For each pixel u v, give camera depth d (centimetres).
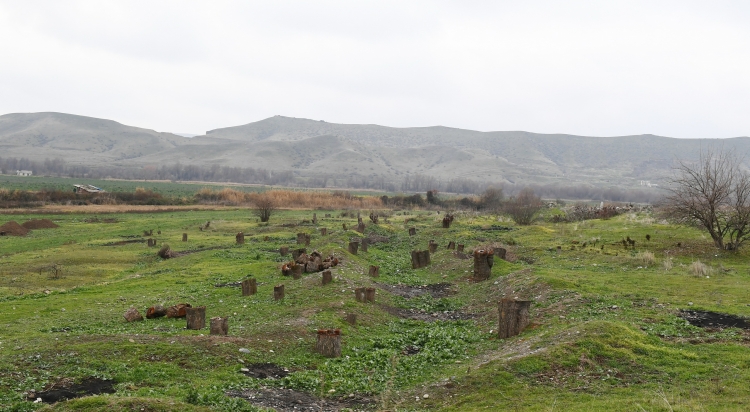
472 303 2412
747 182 3331
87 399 1088
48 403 1187
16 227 5366
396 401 1307
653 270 2791
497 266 2934
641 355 1410
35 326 2034
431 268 3250
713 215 3306
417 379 1484
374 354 1694
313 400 1329
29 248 4488
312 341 1797
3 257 4038
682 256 3178
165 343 1617
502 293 2383
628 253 3309
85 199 8844
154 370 1420
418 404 1285
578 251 3472
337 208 9325
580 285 2250
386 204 9838
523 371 1355
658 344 1496
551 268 2970
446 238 4400
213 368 1491
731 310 1823
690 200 3406
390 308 2347
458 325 2094
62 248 4475
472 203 9556
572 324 1667
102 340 1622
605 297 2045
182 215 7512
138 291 2812
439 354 1703
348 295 2384
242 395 1327
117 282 3094
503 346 1678
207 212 8081
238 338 1720
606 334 1499
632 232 4175
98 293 2778
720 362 1343
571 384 1281
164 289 2844
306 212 8312
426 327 2061
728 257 3083
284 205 9350
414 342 1873
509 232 4594
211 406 1179
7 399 1182
